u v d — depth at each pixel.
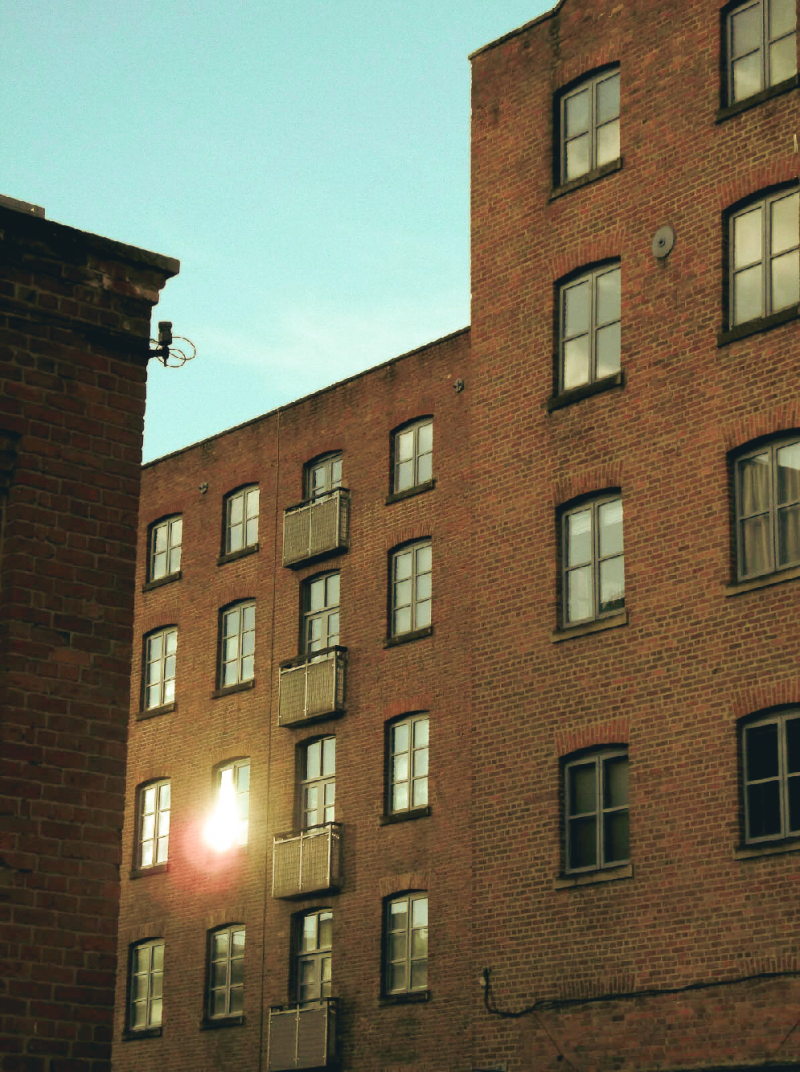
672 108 24.61
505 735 24.73
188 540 36.72
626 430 24.14
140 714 36.62
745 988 20.89
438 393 31.42
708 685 22.22
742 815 21.56
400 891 29.47
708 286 23.50
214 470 36.50
